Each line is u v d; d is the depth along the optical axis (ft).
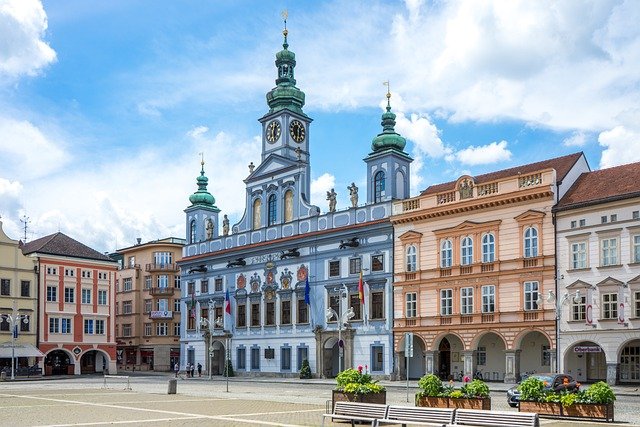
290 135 266.16
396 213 219.61
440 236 207.41
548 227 184.34
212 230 295.07
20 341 287.69
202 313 290.15
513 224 191.42
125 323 372.99
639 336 164.55
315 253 243.40
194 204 305.94
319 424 88.58
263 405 119.55
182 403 124.88
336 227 237.04
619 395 146.10
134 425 87.76
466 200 200.54
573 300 176.86
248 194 275.59
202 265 291.99
